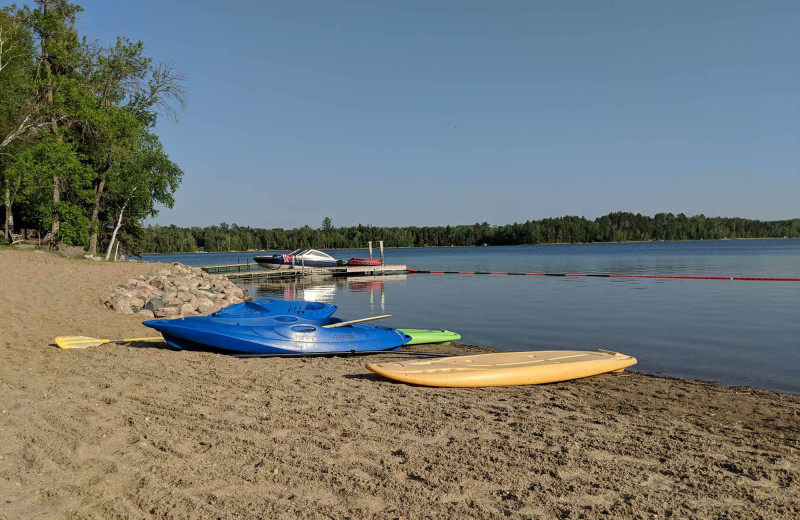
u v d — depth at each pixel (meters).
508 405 6.99
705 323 15.60
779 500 4.21
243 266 52.22
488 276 38.81
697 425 6.39
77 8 35.47
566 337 13.80
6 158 33.88
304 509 3.84
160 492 4.05
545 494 4.20
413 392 7.47
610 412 6.87
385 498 4.06
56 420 5.72
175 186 38.12
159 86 37.69
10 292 16.12
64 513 3.69
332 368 9.09
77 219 32.84
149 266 26.88
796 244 128.88
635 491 4.32
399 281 35.91
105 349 10.20
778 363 10.59
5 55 32.81
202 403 6.58
